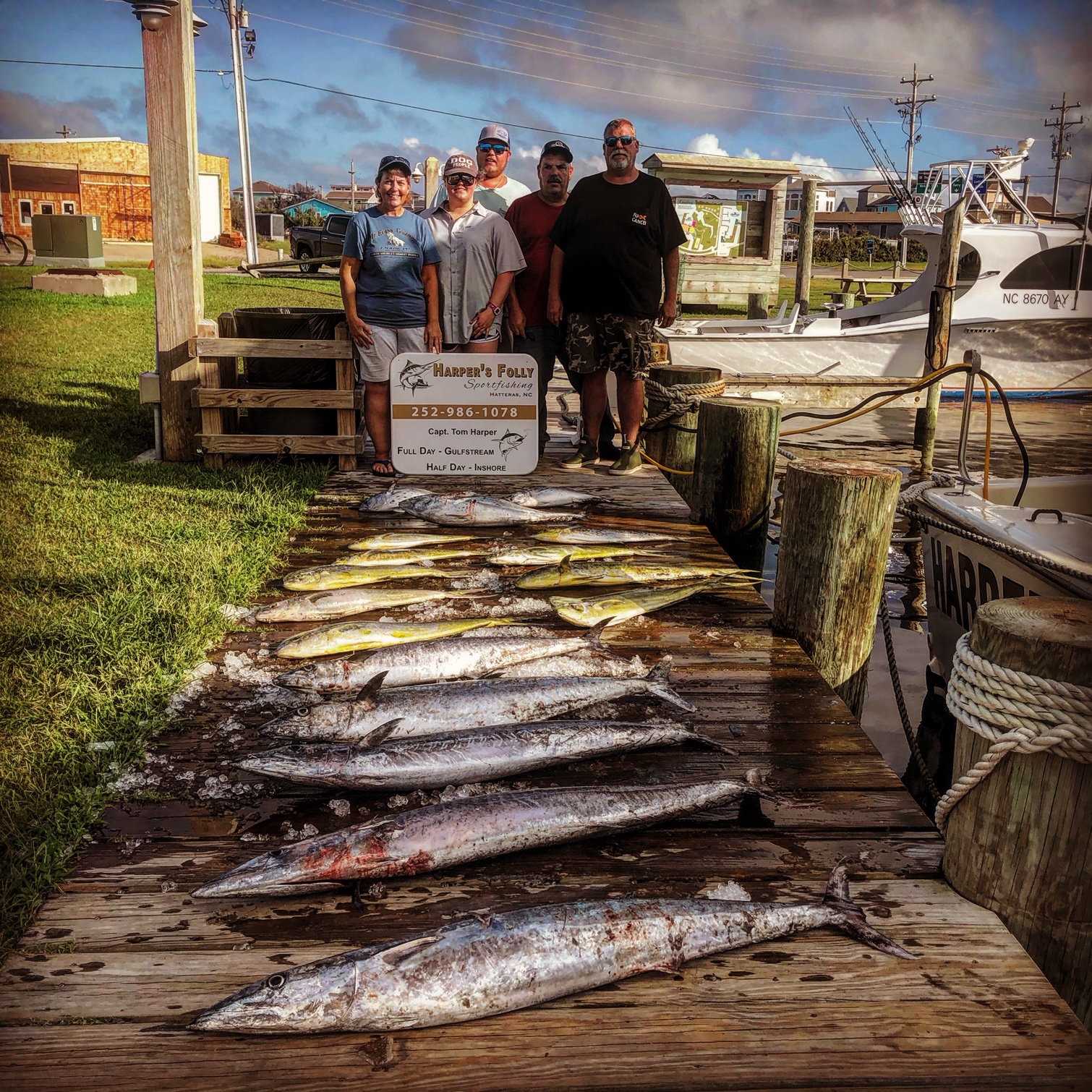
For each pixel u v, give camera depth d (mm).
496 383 7469
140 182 40469
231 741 3557
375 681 3486
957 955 2566
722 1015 2320
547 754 3338
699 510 7016
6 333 15492
